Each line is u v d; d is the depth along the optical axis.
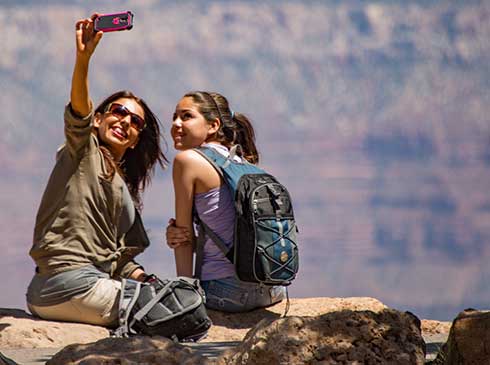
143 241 12.07
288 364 7.92
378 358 8.05
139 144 12.38
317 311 12.96
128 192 11.82
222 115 12.93
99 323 11.39
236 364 8.11
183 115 12.86
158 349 8.38
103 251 11.58
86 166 11.40
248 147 13.16
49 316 11.47
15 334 10.85
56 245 11.36
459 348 8.52
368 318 8.18
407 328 8.22
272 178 12.41
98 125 12.05
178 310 10.80
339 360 7.99
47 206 11.45
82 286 11.30
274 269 12.09
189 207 12.45
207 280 12.46
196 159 12.41
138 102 12.19
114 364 8.16
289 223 12.20
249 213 12.02
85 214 11.42
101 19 11.10
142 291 10.95
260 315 12.55
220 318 12.34
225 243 12.37
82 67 11.11
